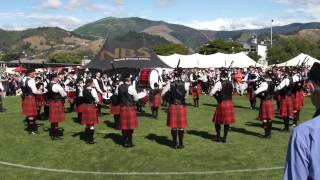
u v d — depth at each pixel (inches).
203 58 1058.7
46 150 301.3
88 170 248.1
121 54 650.2
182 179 228.5
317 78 73.9
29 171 245.9
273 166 255.8
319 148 67.3
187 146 315.9
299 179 68.2
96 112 324.8
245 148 309.0
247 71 861.2
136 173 240.2
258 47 3275.1
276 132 382.3
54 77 340.2
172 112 305.4
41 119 451.8
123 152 294.7
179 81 306.5
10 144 322.3
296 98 403.9
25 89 363.9
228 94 326.3
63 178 231.6
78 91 429.7
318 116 70.1
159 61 653.9
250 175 235.5
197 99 602.5
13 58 3602.4
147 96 518.0
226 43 2741.1
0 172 243.4
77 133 368.8
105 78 548.7
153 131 383.6
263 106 350.3
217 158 277.3
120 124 309.0
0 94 532.7
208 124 428.8
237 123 434.9
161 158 277.6
